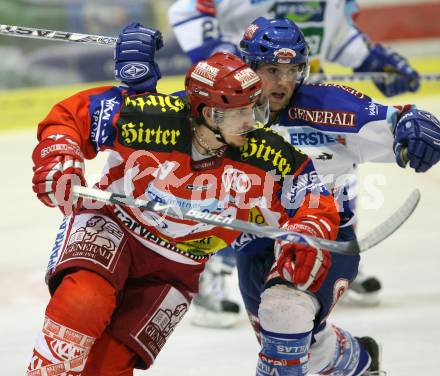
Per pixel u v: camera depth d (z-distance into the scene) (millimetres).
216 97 7840
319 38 14656
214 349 12547
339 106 9648
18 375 11484
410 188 21203
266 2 14633
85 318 8031
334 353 9812
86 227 8633
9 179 23438
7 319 13742
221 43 15008
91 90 8562
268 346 8727
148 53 9219
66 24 31219
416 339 12672
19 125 30750
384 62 15008
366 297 14398
